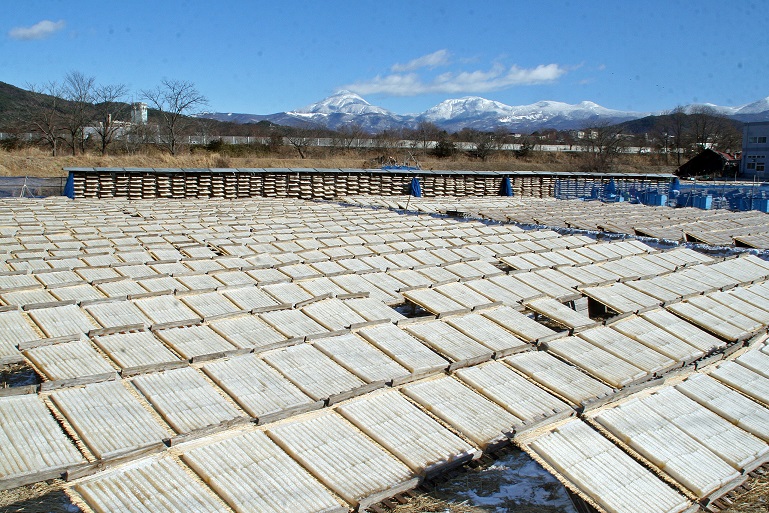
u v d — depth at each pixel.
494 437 7.24
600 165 61.94
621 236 21.64
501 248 17.59
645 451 7.02
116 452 6.20
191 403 7.37
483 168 56.59
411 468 6.68
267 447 6.70
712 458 7.07
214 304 11.20
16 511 6.34
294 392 7.89
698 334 10.68
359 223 22.05
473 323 10.68
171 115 52.97
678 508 6.26
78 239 16.69
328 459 6.62
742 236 22.22
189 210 24.38
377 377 8.43
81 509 5.55
